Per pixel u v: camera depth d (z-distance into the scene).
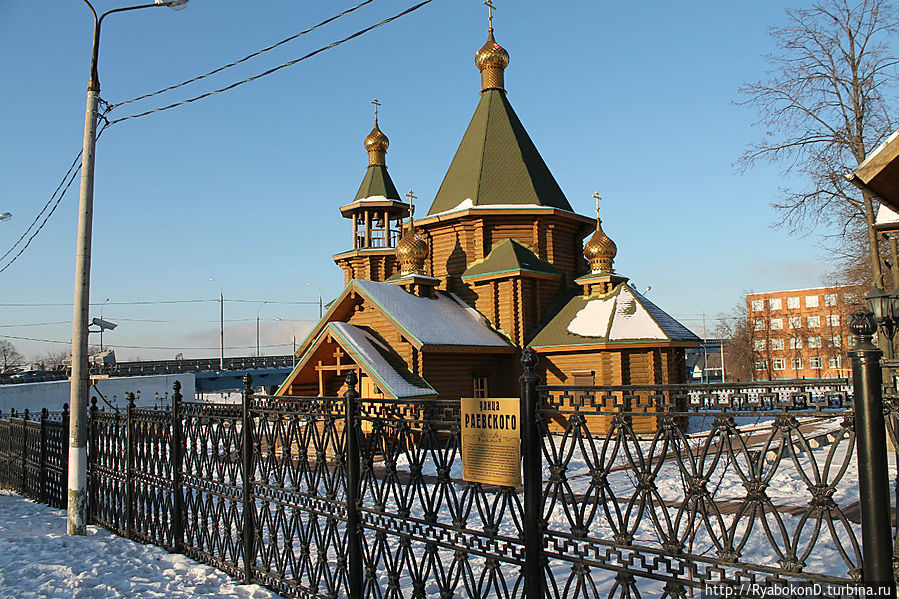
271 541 7.91
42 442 15.48
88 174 12.47
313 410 7.36
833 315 72.56
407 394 20.44
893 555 3.57
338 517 6.89
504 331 25.73
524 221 27.48
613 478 13.58
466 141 29.80
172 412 9.91
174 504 9.80
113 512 11.64
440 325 23.72
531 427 5.11
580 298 26.17
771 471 3.95
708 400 4.26
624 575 4.49
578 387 4.86
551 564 8.51
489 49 30.30
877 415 3.58
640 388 4.54
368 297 23.36
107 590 8.02
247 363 64.44
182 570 8.81
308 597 7.26
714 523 9.83
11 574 8.77
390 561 6.40
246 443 8.32
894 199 8.79
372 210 35.38
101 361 51.78
